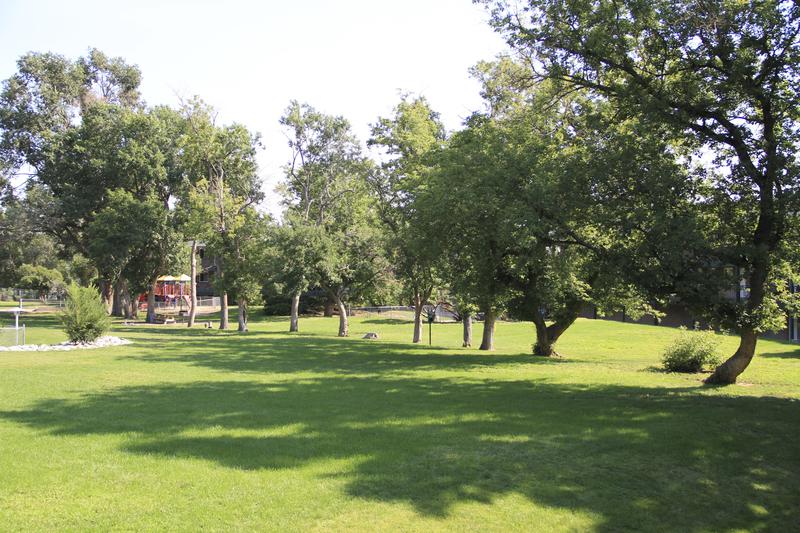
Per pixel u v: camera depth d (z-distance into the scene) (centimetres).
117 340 2667
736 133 1271
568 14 1412
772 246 1246
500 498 621
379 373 1705
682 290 1215
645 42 1360
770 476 707
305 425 945
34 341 2702
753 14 1179
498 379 1579
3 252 7456
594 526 562
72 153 5025
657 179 1241
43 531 526
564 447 811
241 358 2119
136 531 529
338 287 4000
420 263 2627
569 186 1375
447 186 1828
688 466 738
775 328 1313
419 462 736
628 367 1936
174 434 878
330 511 578
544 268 2094
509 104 2423
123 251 4716
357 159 4388
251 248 4138
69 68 5334
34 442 826
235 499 606
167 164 5191
